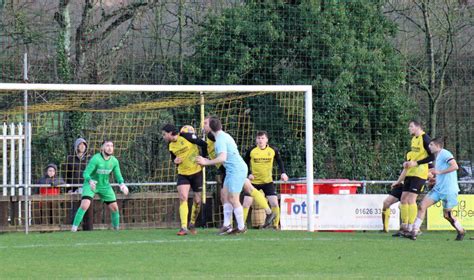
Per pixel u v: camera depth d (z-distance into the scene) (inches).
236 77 2908.5
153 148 2711.6
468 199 2253.9
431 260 1407.5
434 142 1791.3
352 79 2920.8
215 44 2928.2
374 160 2913.4
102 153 2043.6
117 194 2222.0
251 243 1624.0
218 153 1724.9
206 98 2559.1
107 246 1566.2
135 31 3161.9
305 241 1683.1
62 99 2770.7
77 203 2170.3
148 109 2529.5
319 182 2281.0
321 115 2891.2
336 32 2952.8
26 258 1392.7
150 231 1950.1
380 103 2972.4
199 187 1819.6
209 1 3068.4
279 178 2593.5
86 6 3193.9
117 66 3122.5
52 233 1904.5
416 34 3425.2
